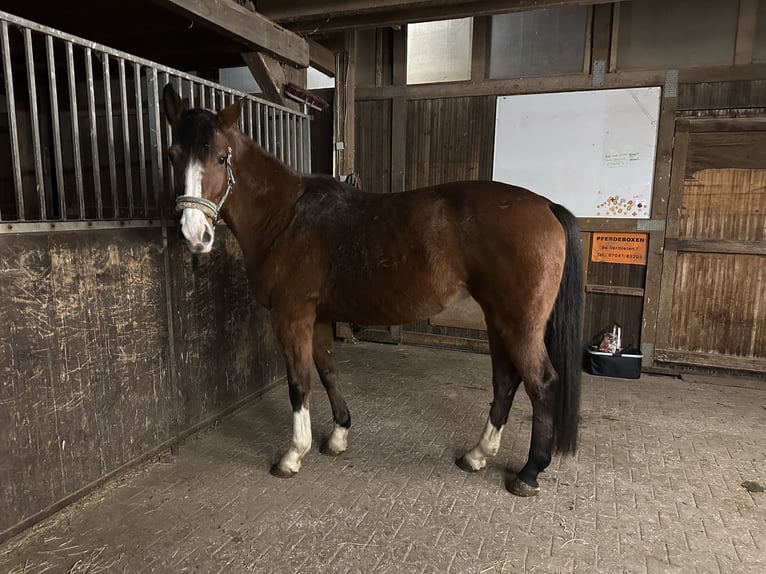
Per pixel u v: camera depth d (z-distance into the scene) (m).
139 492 1.99
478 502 1.93
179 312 2.30
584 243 3.62
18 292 1.60
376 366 3.62
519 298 1.80
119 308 1.98
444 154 3.91
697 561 1.62
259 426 2.61
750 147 3.18
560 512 1.87
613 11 3.34
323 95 4.19
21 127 3.80
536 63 3.60
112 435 2.00
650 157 3.39
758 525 1.80
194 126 1.77
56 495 1.79
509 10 2.83
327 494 1.99
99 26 2.67
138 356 2.09
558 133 3.58
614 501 1.95
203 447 2.38
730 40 3.17
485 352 3.96
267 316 2.99
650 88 3.32
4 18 1.48
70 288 1.77
